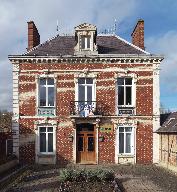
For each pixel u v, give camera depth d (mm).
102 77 24922
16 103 24719
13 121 24641
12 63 24844
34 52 25297
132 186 16188
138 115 24812
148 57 24812
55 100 24750
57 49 25953
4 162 20953
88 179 16750
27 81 24875
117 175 19500
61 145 24594
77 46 24969
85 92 24984
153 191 15062
